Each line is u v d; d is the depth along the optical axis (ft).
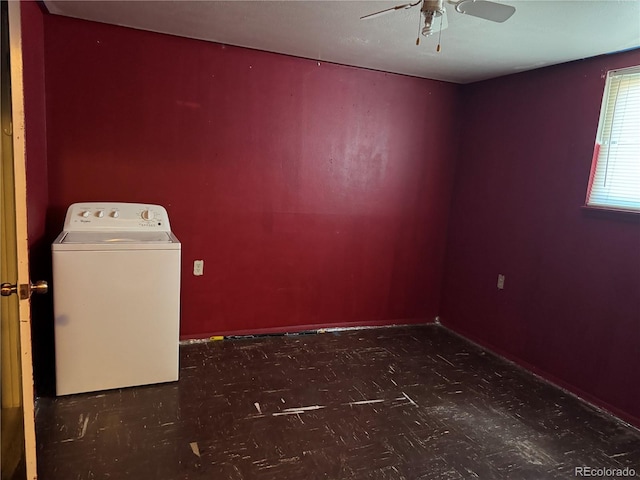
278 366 9.62
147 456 6.40
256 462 6.42
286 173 10.80
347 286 12.01
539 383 9.61
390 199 12.05
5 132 4.32
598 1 6.19
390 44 8.93
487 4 5.52
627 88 8.38
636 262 8.14
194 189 10.04
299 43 9.26
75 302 7.59
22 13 6.86
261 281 11.06
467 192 12.17
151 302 8.12
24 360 4.58
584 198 9.07
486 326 11.50
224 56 9.77
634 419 8.07
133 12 8.05
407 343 11.46
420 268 12.81
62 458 6.24
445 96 12.10
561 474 6.60
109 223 8.66
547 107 9.84
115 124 9.22
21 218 4.34
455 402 8.54
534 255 10.16
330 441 7.04
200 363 9.50
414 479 6.28
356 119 11.23
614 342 8.48
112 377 8.10
